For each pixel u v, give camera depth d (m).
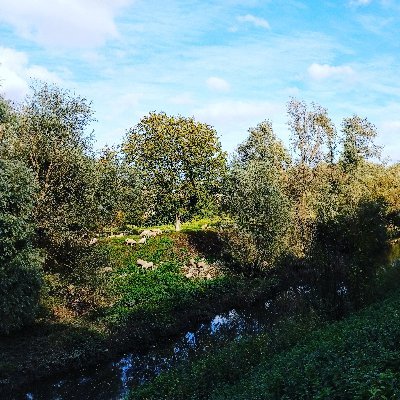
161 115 43.47
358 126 50.59
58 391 19.03
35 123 25.16
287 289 30.25
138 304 27.28
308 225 33.97
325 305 22.55
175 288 30.11
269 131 48.69
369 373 9.77
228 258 38.66
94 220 25.86
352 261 22.61
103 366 21.28
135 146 43.56
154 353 22.44
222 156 43.50
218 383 15.48
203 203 43.25
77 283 26.12
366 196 26.00
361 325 16.56
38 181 23.81
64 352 21.16
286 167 43.62
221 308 28.55
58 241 24.58
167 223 46.81
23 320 21.61
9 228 19.34
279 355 16.30
